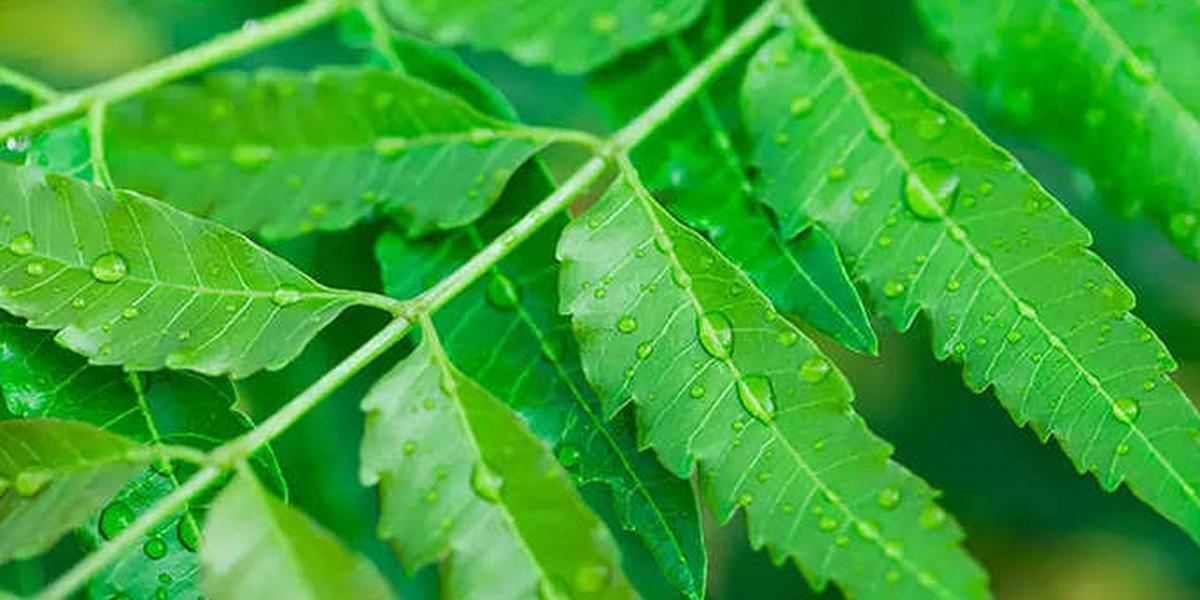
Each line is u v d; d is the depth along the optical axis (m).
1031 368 0.46
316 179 0.47
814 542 0.44
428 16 0.48
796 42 0.47
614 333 0.45
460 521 0.44
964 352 0.46
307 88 0.47
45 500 0.43
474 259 0.45
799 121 0.47
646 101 0.49
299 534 0.43
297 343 0.45
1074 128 0.48
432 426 0.44
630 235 0.45
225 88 0.47
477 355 0.46
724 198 0.47
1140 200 0.48
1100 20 0.48
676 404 0.45
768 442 0.45
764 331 0.45
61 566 0.48
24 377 0.45
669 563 0.45
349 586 0.43
